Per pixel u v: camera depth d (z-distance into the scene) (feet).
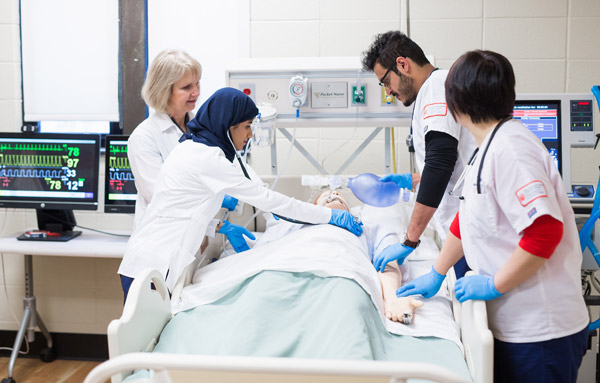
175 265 5.98
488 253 4.38
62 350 10.25
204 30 9.76
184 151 6.15
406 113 7.80
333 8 9.52
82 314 10.18
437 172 5.42
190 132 6.48
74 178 8.89
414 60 5.87
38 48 9.93
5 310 10.34
